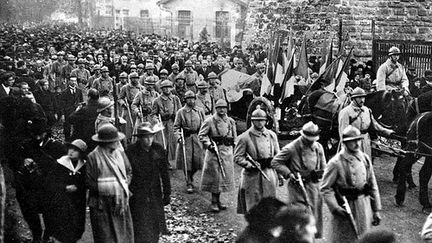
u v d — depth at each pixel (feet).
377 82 44.06
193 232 29.45
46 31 148.77
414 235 29.48
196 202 35.35
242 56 81.82
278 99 47.88
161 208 25.57
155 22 191.31
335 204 22.72
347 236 22.50
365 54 75.61
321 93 43.11
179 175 41.88
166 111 42.24
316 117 42.39
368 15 76.48
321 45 78.28
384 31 76.74
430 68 59.16
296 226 13.99
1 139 26.11
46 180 25.38
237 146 28.71
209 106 45.14
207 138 33.06
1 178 17.53
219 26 153.69
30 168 25.40
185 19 155.02
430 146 33.17
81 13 221.66
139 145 25.17
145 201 24.77
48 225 25.68
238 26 152.15
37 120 25.85
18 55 75.00
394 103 39.83
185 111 37.70
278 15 90.89
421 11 77.71
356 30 75.97
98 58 72.38
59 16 242.17
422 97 38.42
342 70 46.80
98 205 23.18
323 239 27.45
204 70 70.18
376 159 46.21
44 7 225.76
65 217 25.34
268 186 28.45
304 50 51.19
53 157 25.94
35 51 92.32
